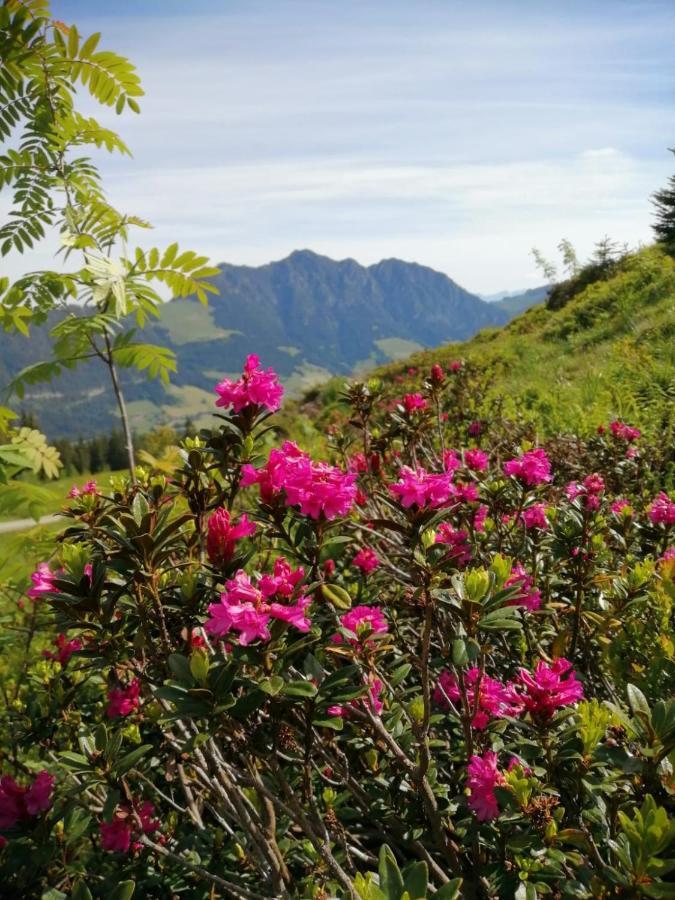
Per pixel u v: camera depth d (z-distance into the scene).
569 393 9.38
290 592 1.45
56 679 2.60
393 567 2.79
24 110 2.88
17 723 2.78
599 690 2.67
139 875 2.12
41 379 2.80
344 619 1.77
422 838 2.10
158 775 2.79
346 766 2.07
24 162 2.90
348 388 3.36
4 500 2.25
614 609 2.50
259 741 1.56
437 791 1.94
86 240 2.82
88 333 2.78
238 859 2.20
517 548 3.03
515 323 23.50
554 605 2.64
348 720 1.92
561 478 4.85
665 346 9.80
